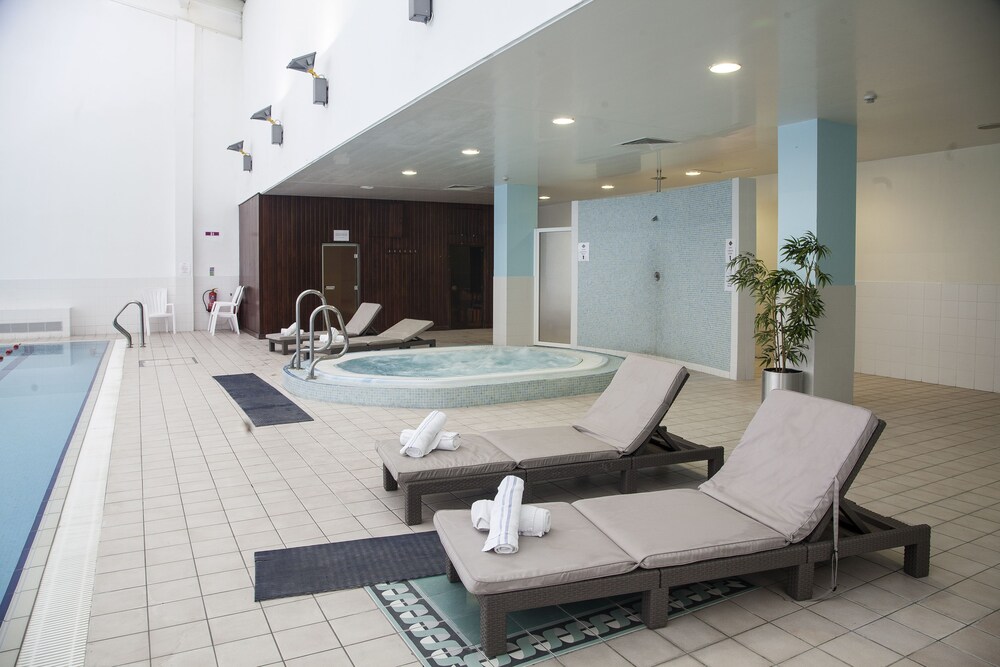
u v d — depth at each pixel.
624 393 4.82
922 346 8.64
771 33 4.37
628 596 3.05
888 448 5.45
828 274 6.78
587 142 8.24
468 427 6.14
